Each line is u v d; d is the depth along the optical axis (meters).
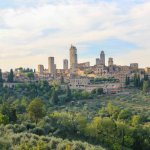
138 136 146.25
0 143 75.19
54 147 83.44
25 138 83.00
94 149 87.81
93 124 142.38
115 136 141.00
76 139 127.62
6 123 123.62
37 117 144.75
